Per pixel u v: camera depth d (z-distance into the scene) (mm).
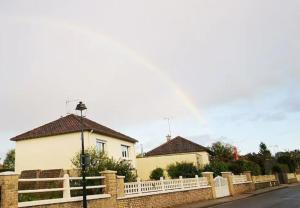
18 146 29781
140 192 18875
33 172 22516
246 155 57594
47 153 28609
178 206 21312
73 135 28109
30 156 29125
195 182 25453
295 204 18750
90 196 15133
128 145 34906
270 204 19469
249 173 38469
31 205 12398
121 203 17047
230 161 48750
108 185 16562
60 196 17781
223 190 29953
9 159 52781
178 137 47875
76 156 24844
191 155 43594
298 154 91625
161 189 20938
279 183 54094
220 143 55188
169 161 43969
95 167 20578
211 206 20953
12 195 11672
